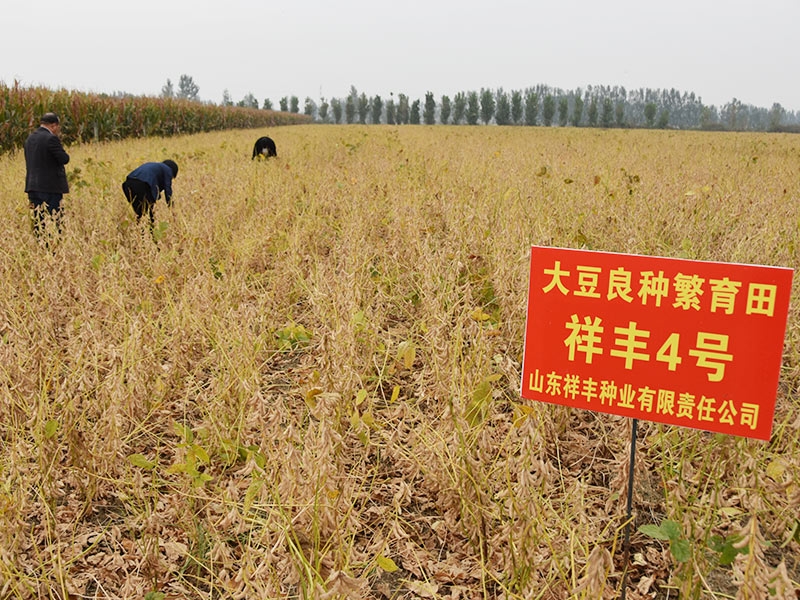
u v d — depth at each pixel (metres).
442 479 2.83
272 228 6.43
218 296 4.74
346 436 3.26
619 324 2.02
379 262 5.36
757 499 2.36
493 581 2.48
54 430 2.82
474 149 14.02
